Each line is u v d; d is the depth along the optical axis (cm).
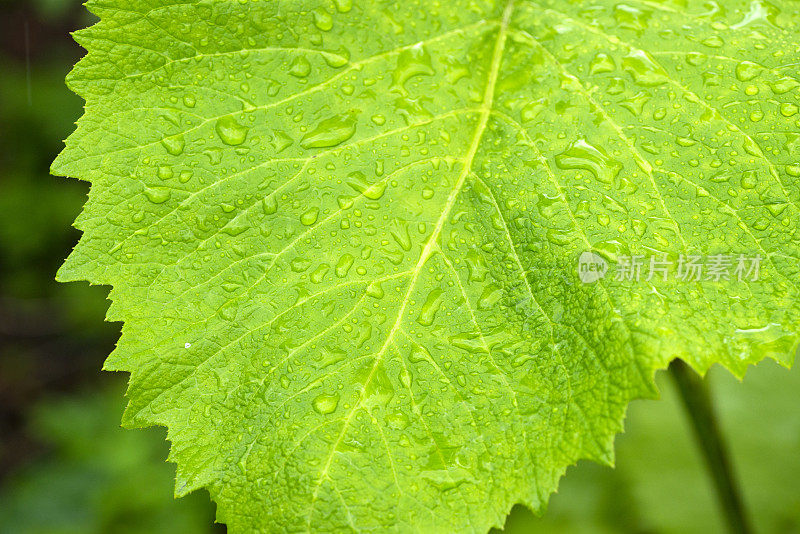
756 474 82
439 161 57
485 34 58
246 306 56
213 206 57
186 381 56
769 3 58
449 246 57
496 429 55
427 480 55
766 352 54
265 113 57
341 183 57
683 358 55
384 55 58
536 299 56
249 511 55
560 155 57
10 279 168
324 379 56
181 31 57
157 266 56
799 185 56
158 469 131
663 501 84
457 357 56
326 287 56
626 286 55
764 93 56
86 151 57
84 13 165
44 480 136
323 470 55
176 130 57
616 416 55
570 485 90
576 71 58
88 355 175
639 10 58
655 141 56
